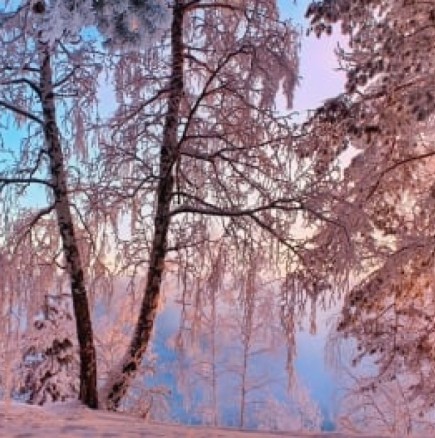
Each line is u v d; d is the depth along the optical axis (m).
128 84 13.12
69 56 12.75
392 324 14.82
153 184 12.94
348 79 13.45
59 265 12.76
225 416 23.09
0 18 12.09
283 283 12.59
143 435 8.59
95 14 6.34
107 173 12.70
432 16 12.66
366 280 14.20
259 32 13.22
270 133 12.98
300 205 12.60
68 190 12.69
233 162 12.95
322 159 13.20
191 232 12.83
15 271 12.34
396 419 18.95
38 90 12.84
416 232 14.06
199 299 12.81
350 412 19.34
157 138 13.04
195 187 13.12
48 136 12.72
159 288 12.92
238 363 22.41
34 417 9.53
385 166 14.48
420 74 13.44
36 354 20.81
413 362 14.47
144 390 15.02
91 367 12.44
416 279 14.16
